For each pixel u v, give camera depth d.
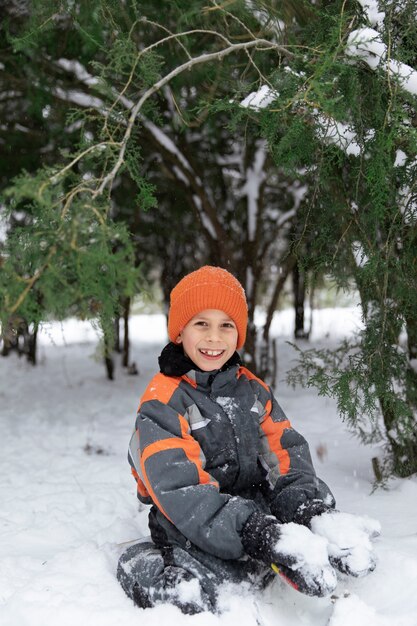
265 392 2.35
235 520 1.95
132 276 1.53
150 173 5.30
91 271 1.53
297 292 7.96
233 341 2.26
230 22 3.06
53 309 1.55
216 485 2.03
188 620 1.83
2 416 5.33
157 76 2.19
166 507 1.98
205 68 3.29
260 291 7.53
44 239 1.58
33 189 1.58
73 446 4.42
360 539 1.91
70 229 1.56
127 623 1.86
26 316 1.54
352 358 2.86
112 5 2.81
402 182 2.58
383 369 2.77
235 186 5.77
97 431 4.79
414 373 2.98
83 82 4.34
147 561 2.02
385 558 2.13
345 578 2.05
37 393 6.27
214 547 1.94
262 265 5.70
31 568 2.28
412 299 2.77
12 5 3.92
